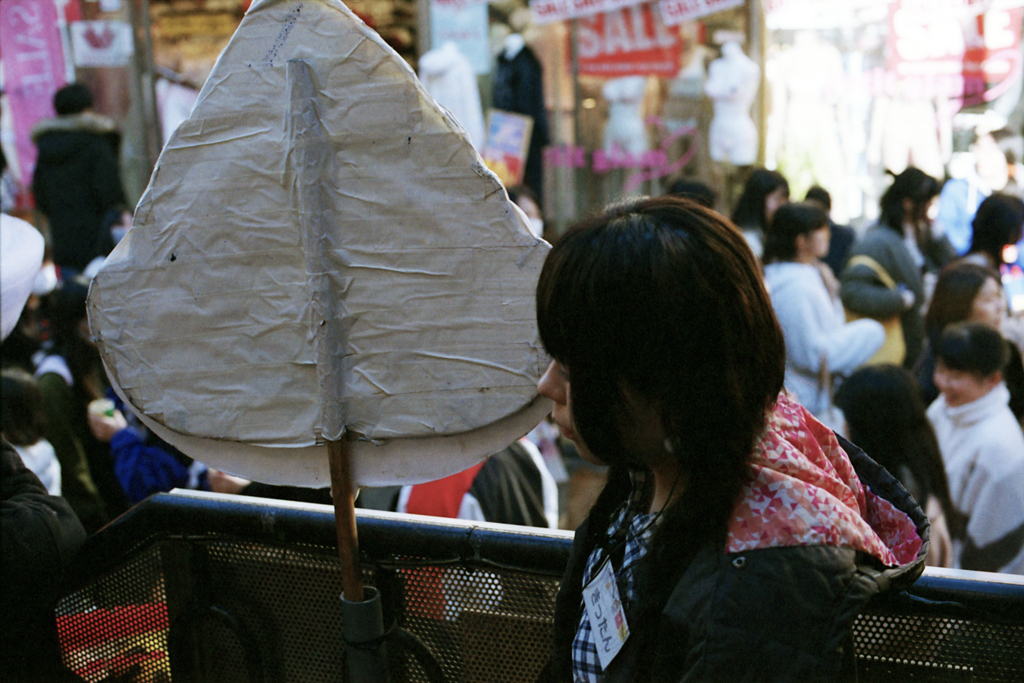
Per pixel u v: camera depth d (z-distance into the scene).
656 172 5.07
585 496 3.60
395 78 0.90
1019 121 4.81
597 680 0.81
